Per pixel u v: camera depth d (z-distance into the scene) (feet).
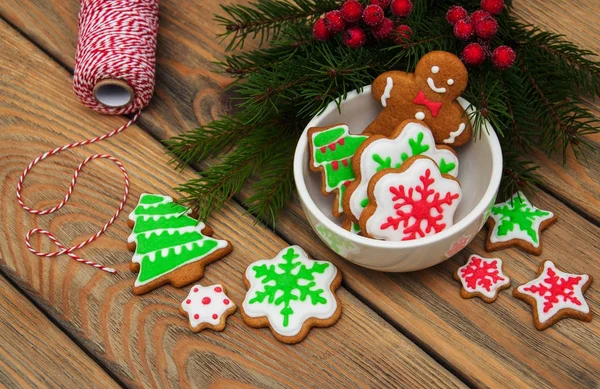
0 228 2.71
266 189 2.63
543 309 2.51
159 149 2.82
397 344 2.53
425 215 2.46
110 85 2.84
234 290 2.61
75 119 2.87
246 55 2.73
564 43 2.80
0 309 2.61
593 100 2.78
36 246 2.68
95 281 2.63
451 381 2.48
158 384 2.51
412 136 2.51
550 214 2.63
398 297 2.58
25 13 3.04
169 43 2.98
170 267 2.61
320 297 2.55
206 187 2.63
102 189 2.76
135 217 2.68
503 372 2.48
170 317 2.58
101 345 2.56
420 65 2.50
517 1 2.94
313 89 2.57
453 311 2.55
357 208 2.49
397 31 2.54
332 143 2.54
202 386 2.50
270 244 2.67
